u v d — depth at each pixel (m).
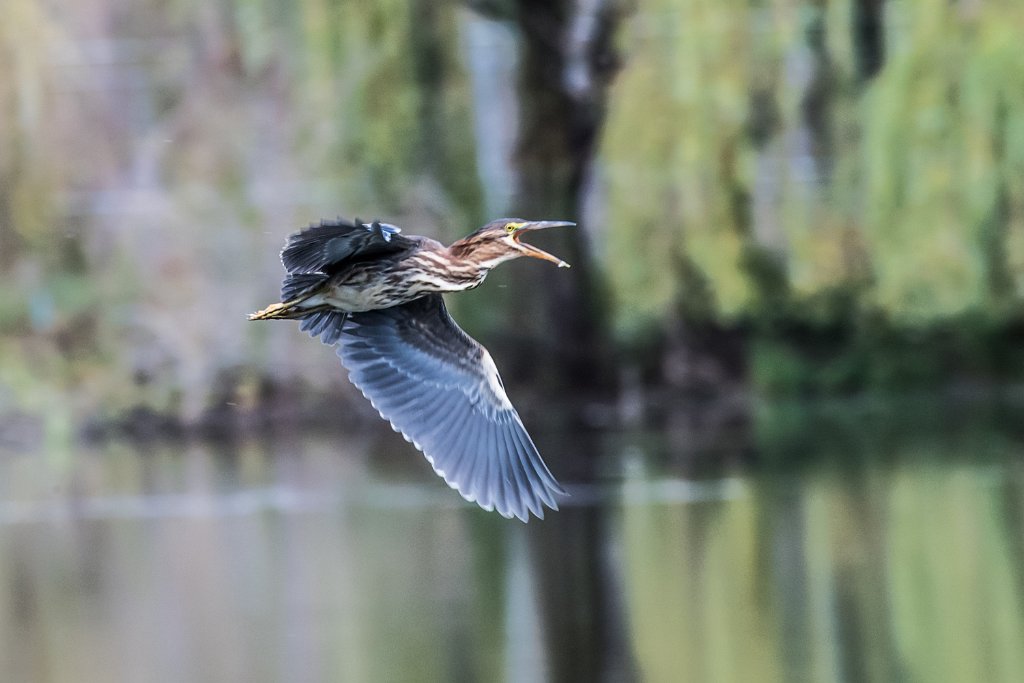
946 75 17.47
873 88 17.73
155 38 18.80
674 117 18.34
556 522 16.09
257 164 18.78
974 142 17.44
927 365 23.80
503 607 13.21
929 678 11.27
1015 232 17.66
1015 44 17.20
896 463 18.62
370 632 12.61
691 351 22.61
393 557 14.95
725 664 11.62
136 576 14.44
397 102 18.48
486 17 19.72
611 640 12.20
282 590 14.02
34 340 19.69
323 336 6.64
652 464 18.88
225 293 19.44
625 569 14.20
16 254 19.36
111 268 19.33
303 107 18.48
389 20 18.42
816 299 19.25
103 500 17.39
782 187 18.33
